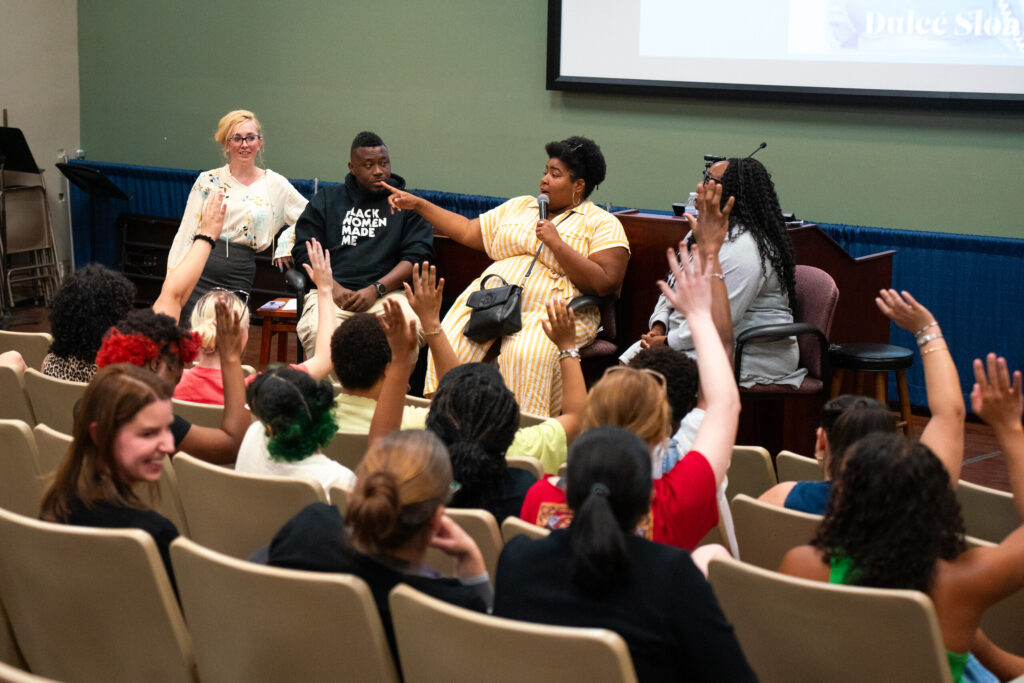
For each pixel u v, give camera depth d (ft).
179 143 25.75
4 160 23.35
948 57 17.94
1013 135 17.81
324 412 7.80
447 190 23.22
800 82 19.15
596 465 5.29
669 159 20.76
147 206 25.08
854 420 7.16
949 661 6.01
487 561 6.91
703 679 5.07
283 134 24.70
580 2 20.70
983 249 17.62
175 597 6.70
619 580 5.13
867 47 18.53
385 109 23.54
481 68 22.40
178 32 25.34
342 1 23.54
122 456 6.54
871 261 14.87
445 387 7.46
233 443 8.71
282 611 5.78
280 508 7.40
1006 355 17.66
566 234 14.64
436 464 5.63
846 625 5.65
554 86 21.24
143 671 6.53
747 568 5.90
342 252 16.67
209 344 10.13
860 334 14.98
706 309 6.95
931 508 5.83
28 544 6.40
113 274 10.54
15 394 10.77
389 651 5.72
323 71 24.02
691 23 19.85
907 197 18.78
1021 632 7.26
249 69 24.77
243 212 17.17
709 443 6.55
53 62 25.99
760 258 12.28
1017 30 17.39
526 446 8.75
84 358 10.38
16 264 25.49
